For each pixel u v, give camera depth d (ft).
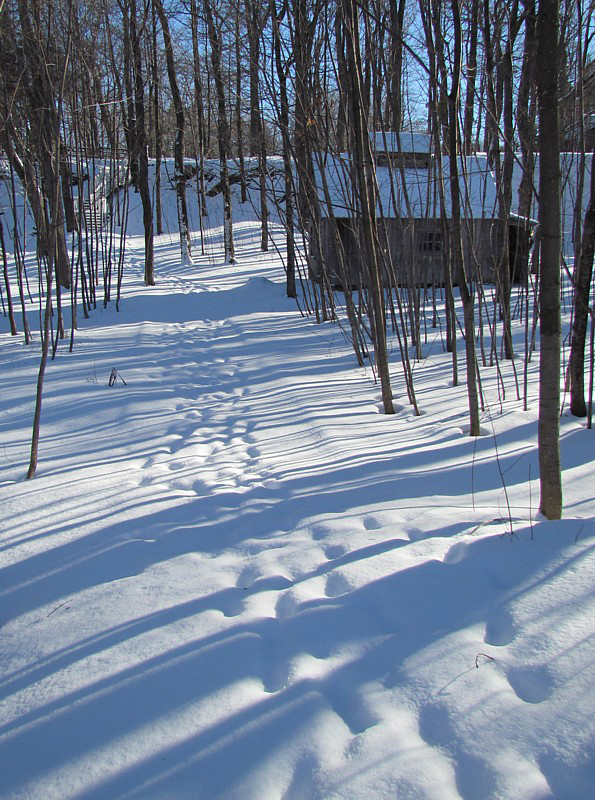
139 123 47.16
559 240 8.36
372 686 6.05
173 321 39.29
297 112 22.06
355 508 10.69
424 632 6.80
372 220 16.94
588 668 5.90
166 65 60.95
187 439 16.65
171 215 92.58
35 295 44.70
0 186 68.28
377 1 15.14
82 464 14.64
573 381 15.66
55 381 22.72
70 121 31.45
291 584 8.29
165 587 8.46
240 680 6.34
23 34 19.98
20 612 8.24
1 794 5.18
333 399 19.52
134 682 6.43
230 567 9.01
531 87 17.84
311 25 20.66
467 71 16.46
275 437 16.12
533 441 13.89
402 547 8.77
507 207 20.49
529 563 7.82
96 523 10.97
